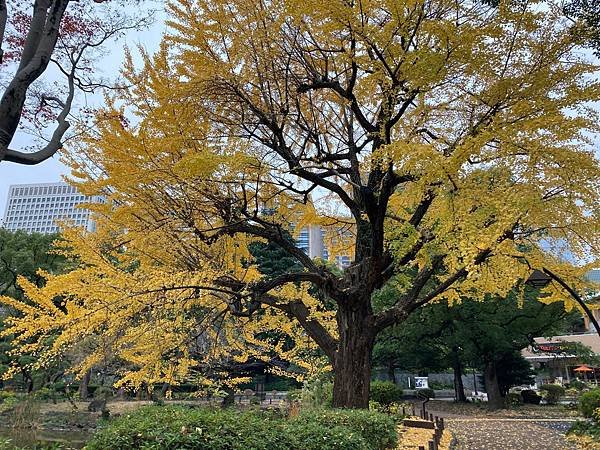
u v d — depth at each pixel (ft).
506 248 19.19
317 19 20.13
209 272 21.02
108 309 19.31
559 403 70.23
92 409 56.08
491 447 31.83
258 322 30.91
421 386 97.60
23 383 80.02
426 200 22.63
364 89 21.71
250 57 23.90
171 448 13.42
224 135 25.41
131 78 23.47
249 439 14.42
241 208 24.72
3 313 84.43
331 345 26.27
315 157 27.22
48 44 16.92
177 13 23.12
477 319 61.57
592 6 17.89
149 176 21.17
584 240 22.08
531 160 16.78
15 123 16.06
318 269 26.71
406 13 17.97
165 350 25.81
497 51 18.53
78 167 22.20
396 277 25.50
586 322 121.49
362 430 19.69
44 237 90.17
